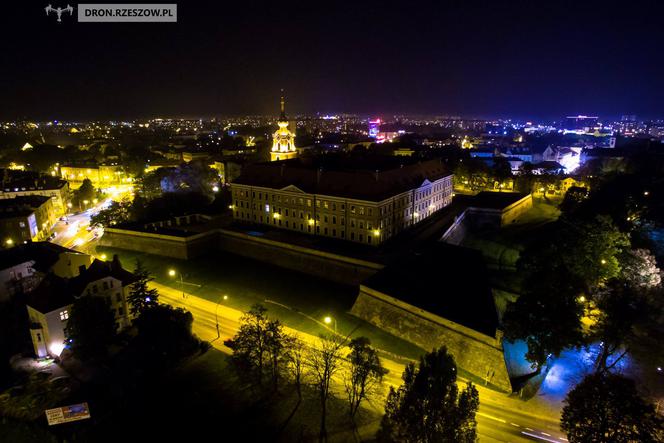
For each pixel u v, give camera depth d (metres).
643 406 33.84
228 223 117.75
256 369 55.84
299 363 56.03
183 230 109.25
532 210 139.50
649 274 68.31
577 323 54.97
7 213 111.25
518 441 47.25
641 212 95.94
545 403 53.56
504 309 75.19
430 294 70.06
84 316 59.53
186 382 56.91
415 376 38.41
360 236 97.69
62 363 62.66
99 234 122.69
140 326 61.91
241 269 95.31
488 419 50.53
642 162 166.00
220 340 67.00
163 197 130.12
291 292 83.25
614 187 125.69
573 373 59.12
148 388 56.19
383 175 101.31
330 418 49.81
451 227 107.12
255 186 114.06
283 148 152.25
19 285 75.38
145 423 50.25
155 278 90.31
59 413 51.38
